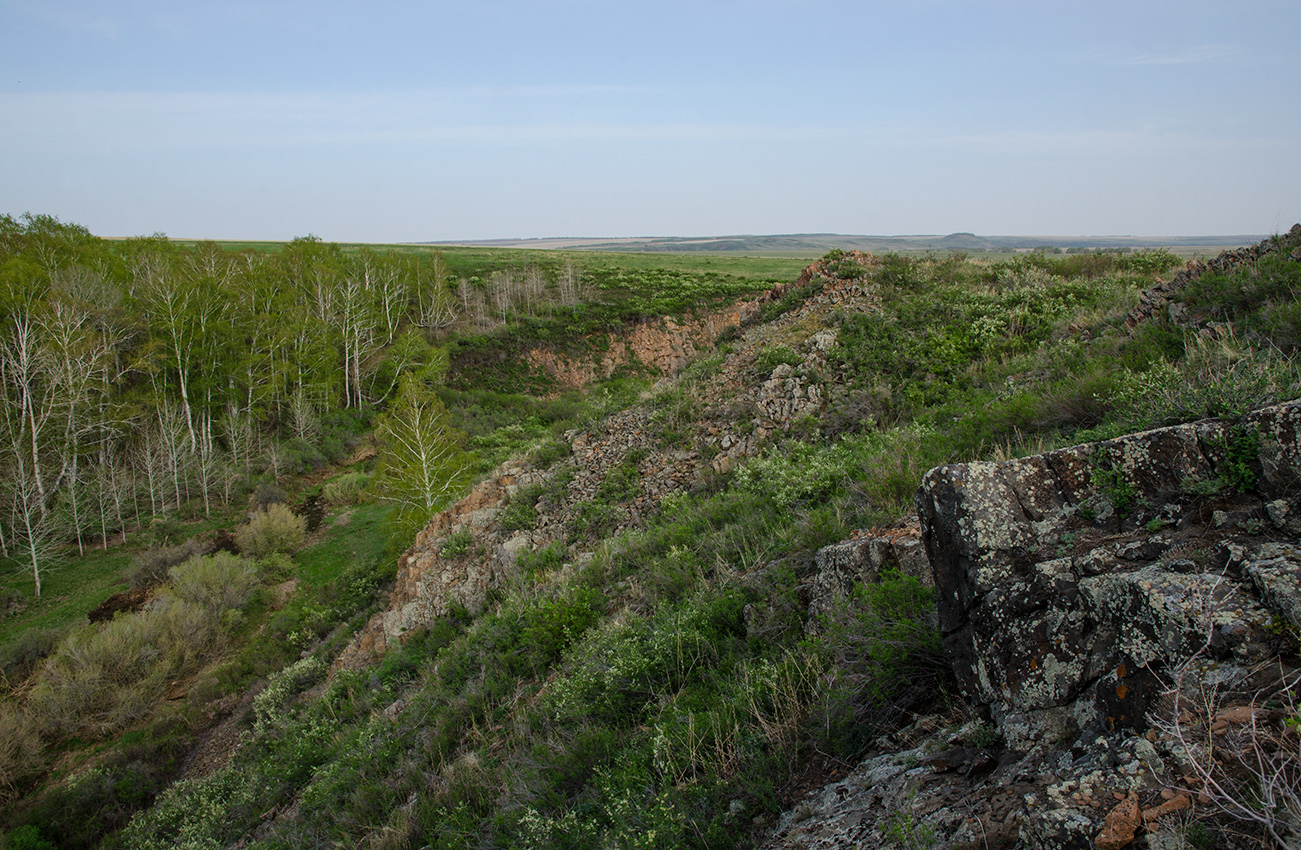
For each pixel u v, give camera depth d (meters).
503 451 38.22
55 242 48.34
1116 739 2.23
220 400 44.62
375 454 43.62
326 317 52.91
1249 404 3.93
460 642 10.14
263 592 27.11
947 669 3.59
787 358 13.71
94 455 39.41
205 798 12.17
